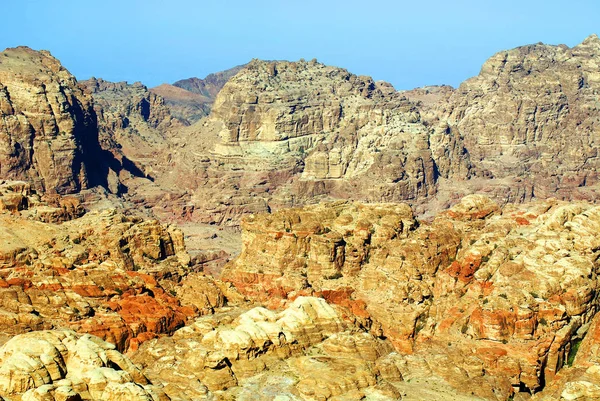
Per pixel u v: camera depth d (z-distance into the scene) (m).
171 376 127.69
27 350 111.50
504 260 161.00
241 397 123.31
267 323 135.38
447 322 158.75
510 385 141.62
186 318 163.88
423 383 136.25
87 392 109.94
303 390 123.50
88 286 159.12
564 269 151.88
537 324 146.50
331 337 137.25
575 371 138.62
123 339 150.12
